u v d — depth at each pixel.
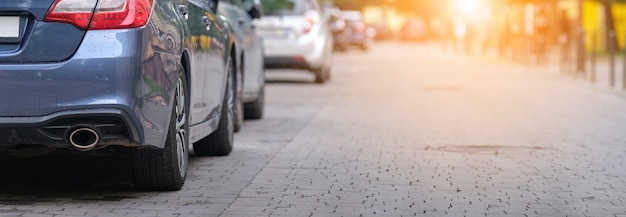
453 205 6.91
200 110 7.99
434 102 16.75
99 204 6.73
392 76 25.50
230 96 9.57
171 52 6.83
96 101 6.27
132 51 6.33
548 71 28.20
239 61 10.86
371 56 41.31
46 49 6.30
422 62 34.97
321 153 9.73
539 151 10.02
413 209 6.74
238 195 7.21
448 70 28.88
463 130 12.14
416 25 71.12
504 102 16.78
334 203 6.93
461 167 8.81
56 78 6.25
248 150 9.93
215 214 6.46
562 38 26.72
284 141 10.80
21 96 6.25
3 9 6.31
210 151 9.38
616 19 47.06
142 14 6.45
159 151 7.00
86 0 6.36
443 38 50.09
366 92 19.34
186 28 7.34
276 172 8.39
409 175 8.30
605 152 10.01
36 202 6.76
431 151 9.98
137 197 7.02
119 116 6.29
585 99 17.59
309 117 13.90
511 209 6.78
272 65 21.47
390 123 13.02
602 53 41.81
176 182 7.20
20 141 6.34
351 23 47.09
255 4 13.16
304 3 21.70
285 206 6.80
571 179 8.16
